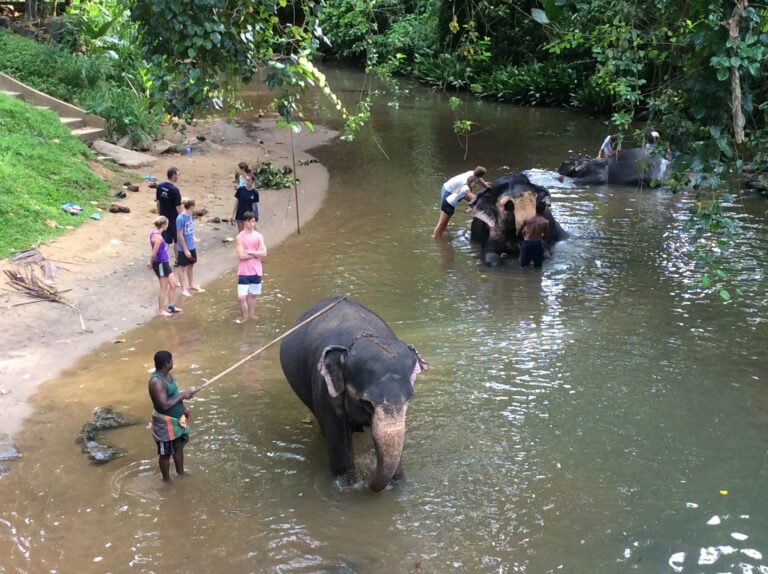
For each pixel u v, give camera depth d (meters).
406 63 37.41
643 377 8.94
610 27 10.32
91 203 15.17
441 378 8.96
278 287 12.20
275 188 18.33
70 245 13.08
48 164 15.78
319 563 5.97
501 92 32.69
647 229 14.91
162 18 7.95
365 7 14.02
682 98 8.50
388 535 6.30
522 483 6.97
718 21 6.99
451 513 6.57
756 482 6.93
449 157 22.17
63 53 21.64
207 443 7.73
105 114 19.92
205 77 8.44
